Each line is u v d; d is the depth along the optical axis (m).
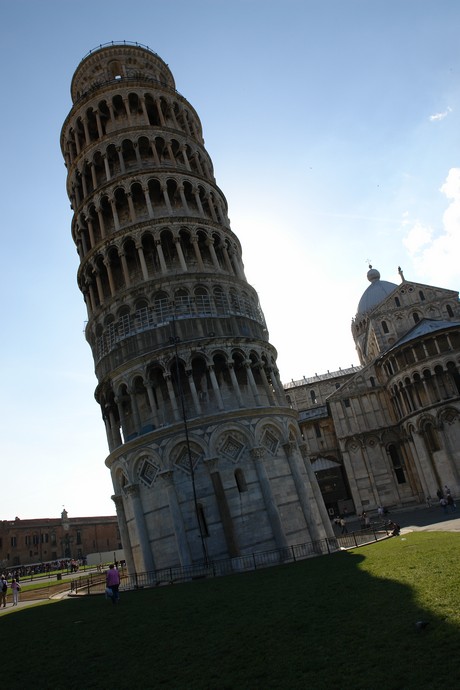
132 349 40.94
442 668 10.30
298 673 11.62
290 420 43.12
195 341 40.03
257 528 36.38
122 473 41.06
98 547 141.00
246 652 13.90
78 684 13.64
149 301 42.50
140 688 12.52
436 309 84.44
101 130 51.03
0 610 36.97
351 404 79.38
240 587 25.48
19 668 16.19
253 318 45.41
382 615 14.87
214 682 12.03
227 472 37.31
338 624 14.88
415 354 72.06
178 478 37.31
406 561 23.52
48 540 131.00
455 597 15.09
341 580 22.09
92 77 58.38
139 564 38.75
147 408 41.00
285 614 17.34
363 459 76.50
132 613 22.77
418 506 69.69
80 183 51.91
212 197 51.03
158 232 44.81
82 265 47.66
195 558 35.47
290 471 40.19
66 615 26.20
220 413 38.28
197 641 15.92
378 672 10.77
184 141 51.59
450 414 67.44
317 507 42.47
